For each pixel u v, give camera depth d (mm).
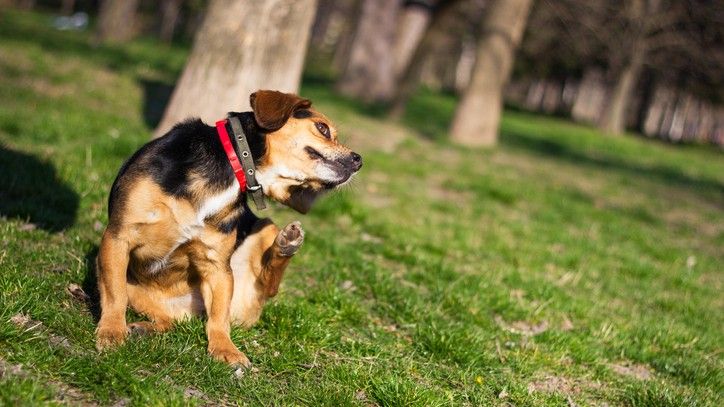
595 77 50875
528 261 7777
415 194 10617
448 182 11867
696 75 42875
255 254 4418
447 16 20750
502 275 6941
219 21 8586
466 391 4250
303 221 7617
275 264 4301
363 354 4516
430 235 8211
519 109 45469
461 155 16641
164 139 3943
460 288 6105
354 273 6059
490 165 15828
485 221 9602
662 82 46406
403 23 30078
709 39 39031
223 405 3520
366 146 14695
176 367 3703
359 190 10016
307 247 6457
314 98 22297
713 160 34219
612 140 31188
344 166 4137
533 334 5574
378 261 6770
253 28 8516
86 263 4770
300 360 4176
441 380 4387
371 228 7902
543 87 58656
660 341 5793
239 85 8578
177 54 28609
